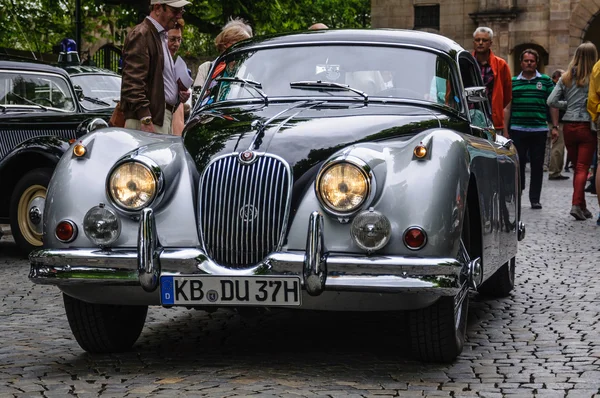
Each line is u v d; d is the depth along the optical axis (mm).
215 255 5707
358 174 5484
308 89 6895
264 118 6305
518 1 50625
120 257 5711
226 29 11328
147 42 9062
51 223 5922
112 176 5781
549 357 6250
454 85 7043
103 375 5816
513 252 8195
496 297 8664
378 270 5438
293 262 5508
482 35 12922
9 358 6320
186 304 5656
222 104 6934
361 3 56281
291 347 6551
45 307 8297
